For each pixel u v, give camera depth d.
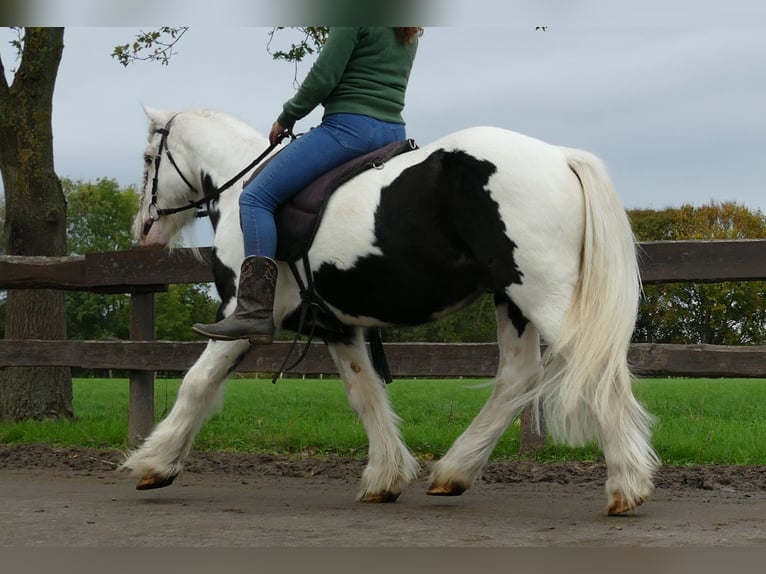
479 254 4.60
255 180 5.26
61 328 10.55
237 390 20.42
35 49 10.59
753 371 6.72
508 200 4.50
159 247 6.47
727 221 47.69
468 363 7.38
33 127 10.69
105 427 8.85
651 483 4.59
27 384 10.44
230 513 5.07
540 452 7.30
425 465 7.30
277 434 8.41
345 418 10.77
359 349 5.68
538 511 5.15
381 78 5.30
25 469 7.27
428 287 4.83
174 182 6.28
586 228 4.51
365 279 4.93
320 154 5.18
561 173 4.55
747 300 37.84
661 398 16.52
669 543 4.04
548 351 4.57
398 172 4.84
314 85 5.16
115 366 8.29
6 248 10.76
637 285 4.57
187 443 5.56
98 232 68.00
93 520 4.83
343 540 4.20
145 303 8.46
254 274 5.14
